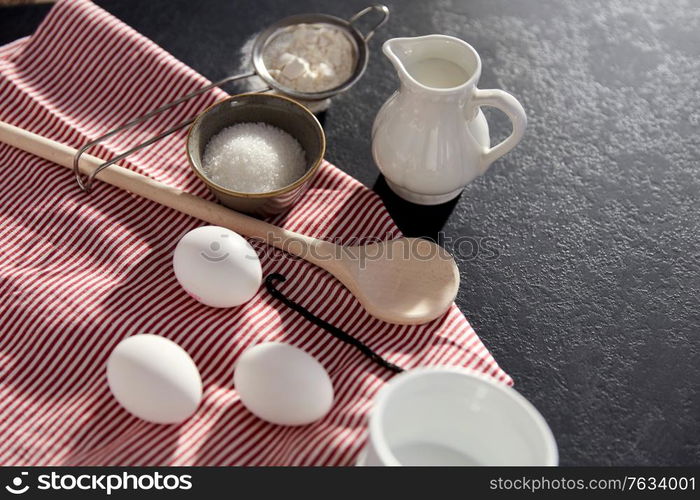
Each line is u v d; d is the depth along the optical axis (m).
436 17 0.92
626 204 0.80
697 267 0.76
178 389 0.63
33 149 0.78
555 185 0.80
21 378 0.68
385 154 0.74
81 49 0.84
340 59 0.81
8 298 0.71
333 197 0.77
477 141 0.73
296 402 0.63
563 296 0.75
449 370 0.59
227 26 0.90
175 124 0.81
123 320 0.70
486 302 0.74
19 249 0.74
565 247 0.77
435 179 0.74
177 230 0.75
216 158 0.75
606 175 0.81
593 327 0.73
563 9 0.93
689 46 0.90
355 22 0.91
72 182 0.77
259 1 0.92
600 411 0.70
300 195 0.77
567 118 0.85
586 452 0.68
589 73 0.88
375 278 0.72
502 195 0.80
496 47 0.90
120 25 0.84
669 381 0.71
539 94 0.86
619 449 0.69
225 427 0.66
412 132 0.72
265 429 0.66
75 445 0.66
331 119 0.83
